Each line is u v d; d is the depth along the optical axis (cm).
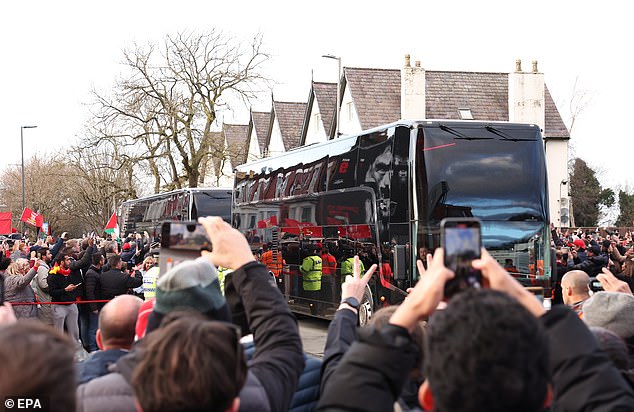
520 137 1389
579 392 228
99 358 363
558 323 235
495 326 177
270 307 305
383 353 219
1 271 1293
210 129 4056
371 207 1484
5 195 8319
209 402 213
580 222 6606
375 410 213
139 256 2420
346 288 383
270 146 5656
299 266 1833
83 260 1406
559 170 4272
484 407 174
